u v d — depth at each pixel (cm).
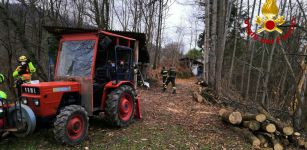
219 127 753
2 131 511
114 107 649
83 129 564
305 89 726
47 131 614
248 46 2069
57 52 685
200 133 689
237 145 624
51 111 552
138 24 2222
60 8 1509
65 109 538
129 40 736
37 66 1183
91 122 727
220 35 1372
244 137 671
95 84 653
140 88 1508
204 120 825
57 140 523
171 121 787
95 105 662
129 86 722
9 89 951
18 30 1143
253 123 664
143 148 561
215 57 1380
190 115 888
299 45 941
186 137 649
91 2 1605
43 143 551
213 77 1364
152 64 2839
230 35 2423
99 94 670
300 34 906
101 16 1598
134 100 735
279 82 1163
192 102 1141
